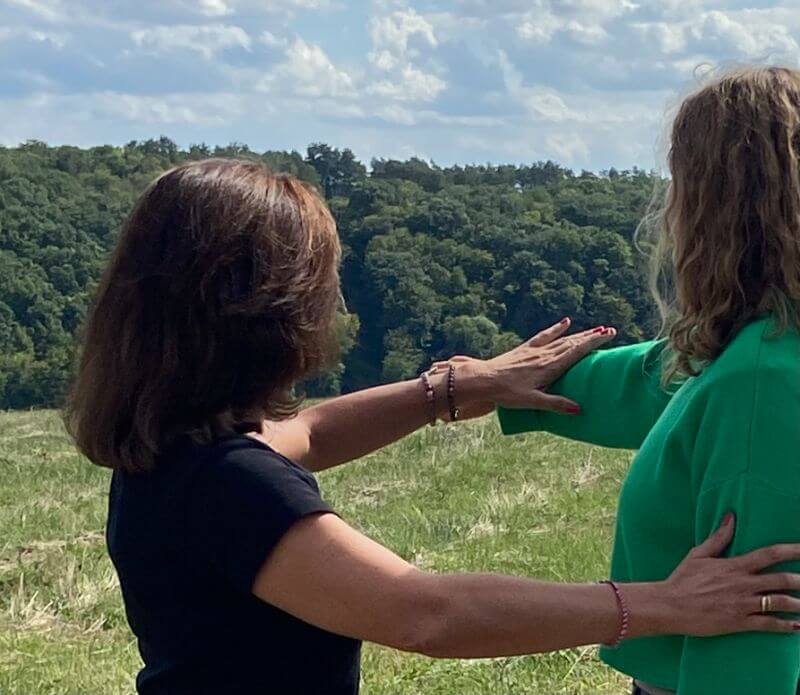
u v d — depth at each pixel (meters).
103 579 8.09
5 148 61.56
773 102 2.15
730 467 2.09
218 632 2.07
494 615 2.04
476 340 47.19
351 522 10.32
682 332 2.24
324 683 2.12
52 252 51.00
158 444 2.11
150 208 2.16
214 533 2.04
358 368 49.84
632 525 2.29
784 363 2.08
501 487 11.27
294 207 2.17
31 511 11.08
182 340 2.10
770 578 2.07
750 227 2.15
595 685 5.02
